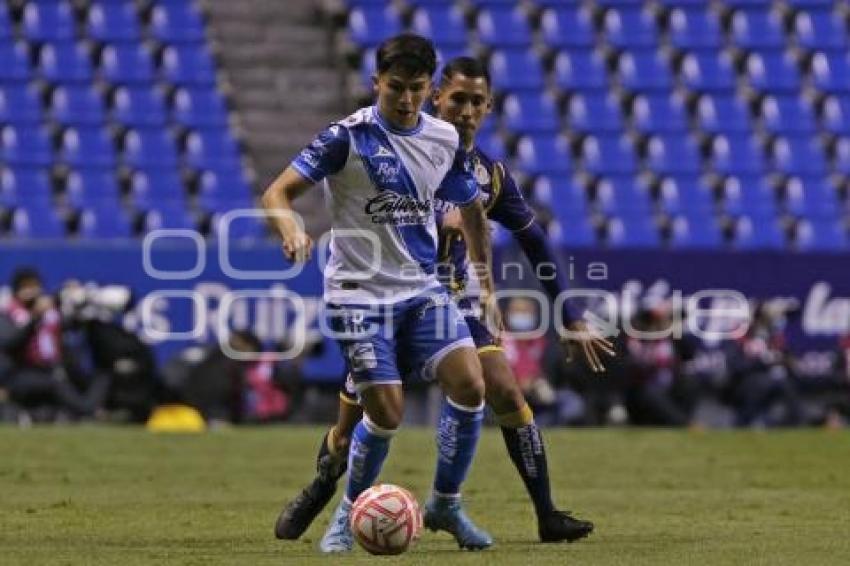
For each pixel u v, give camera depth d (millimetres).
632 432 57156
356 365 25234
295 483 39812
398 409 25266
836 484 40531
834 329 66750
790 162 86312
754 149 86500
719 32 92812
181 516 32219
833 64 92250
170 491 37562
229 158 82250
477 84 26484
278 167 83000
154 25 89125
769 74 91250
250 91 86938
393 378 25234
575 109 87625
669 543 27281
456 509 26391
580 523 27531
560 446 51031
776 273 65938
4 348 59781
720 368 64375
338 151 24750
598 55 90375
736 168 85438
